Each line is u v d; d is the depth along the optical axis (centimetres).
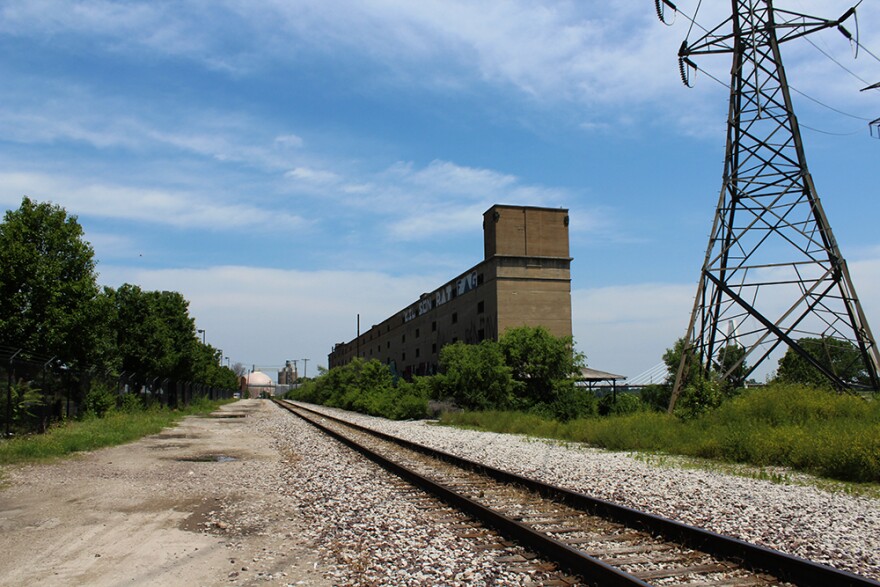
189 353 5100
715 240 2639
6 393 2036
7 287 2356
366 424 3391
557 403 3650
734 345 3184
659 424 2094
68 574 643
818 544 725
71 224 2634
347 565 659
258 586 602
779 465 1423
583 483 1181
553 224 5575
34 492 1147
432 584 591
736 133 2709
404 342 8656
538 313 5400
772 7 2667
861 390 2400
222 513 955
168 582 616
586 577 595
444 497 1001
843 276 2427
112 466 1528
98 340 2692
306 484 1215
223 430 2973
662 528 757
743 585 571
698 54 2809
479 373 3788
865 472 1197
